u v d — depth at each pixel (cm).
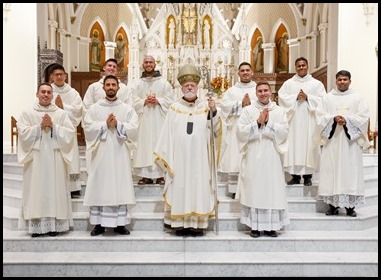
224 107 620
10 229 558
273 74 1388
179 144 520
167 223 535
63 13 1402
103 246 514
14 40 971
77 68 1481
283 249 515
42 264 474
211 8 1395
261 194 509
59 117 533
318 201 588
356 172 549
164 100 636
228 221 554
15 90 971
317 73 1370
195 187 515
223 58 1389
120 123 517
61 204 520
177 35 1390
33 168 511
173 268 477
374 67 998
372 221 570
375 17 996
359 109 559
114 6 1538
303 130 618
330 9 1067
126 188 519
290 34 1560
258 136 514
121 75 1353
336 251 514
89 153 519
